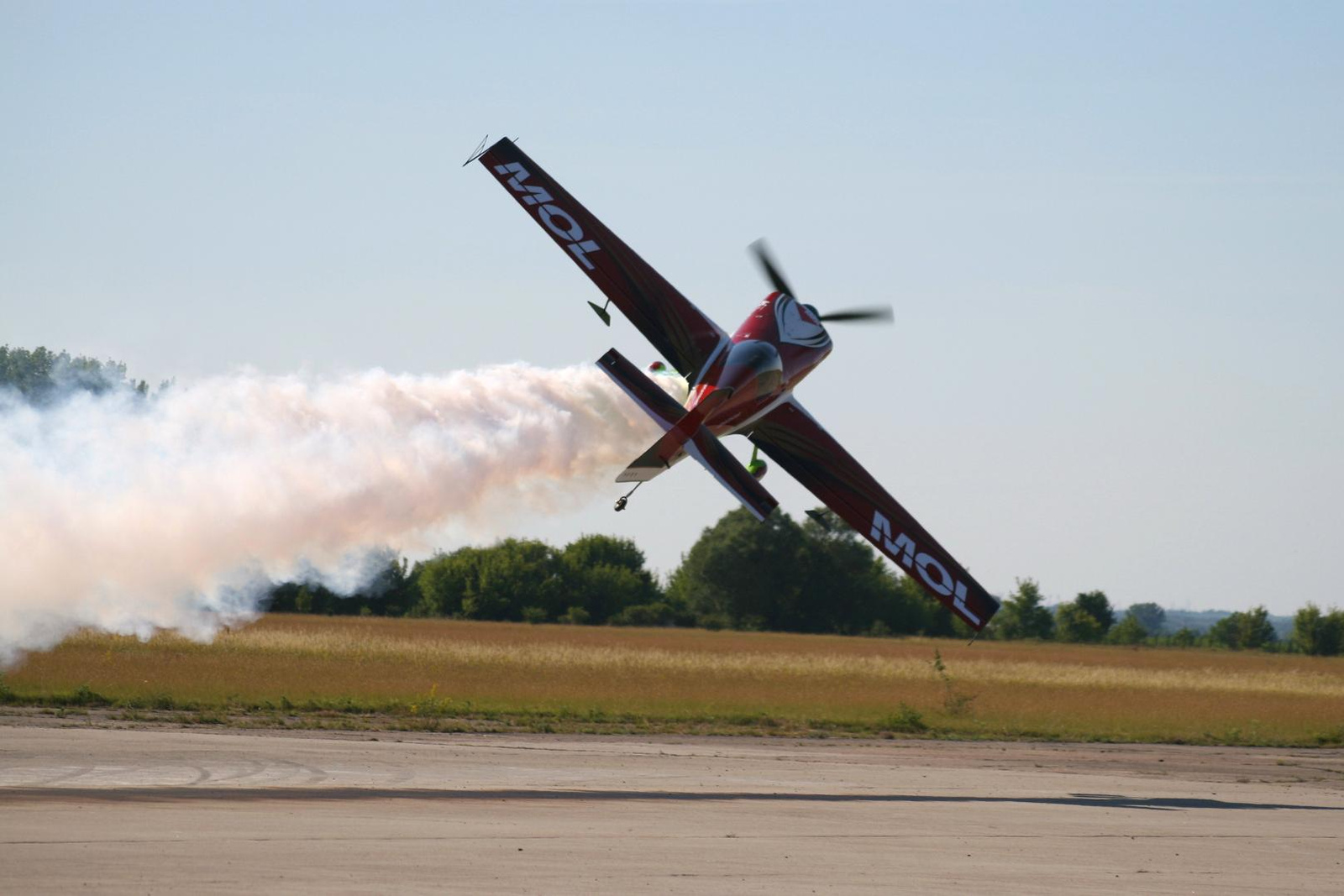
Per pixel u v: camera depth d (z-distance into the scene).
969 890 44.47
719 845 51.38
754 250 84.06
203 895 38.06
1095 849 55.56
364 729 97.31
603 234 78.62
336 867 43.00
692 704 132.38
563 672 178.12
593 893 41.06
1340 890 48.88
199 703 107.69
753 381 74.69
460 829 52.25
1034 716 138.25
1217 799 78.62
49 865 41.19
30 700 103.38
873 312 84.69
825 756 94.44
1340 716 152.38
